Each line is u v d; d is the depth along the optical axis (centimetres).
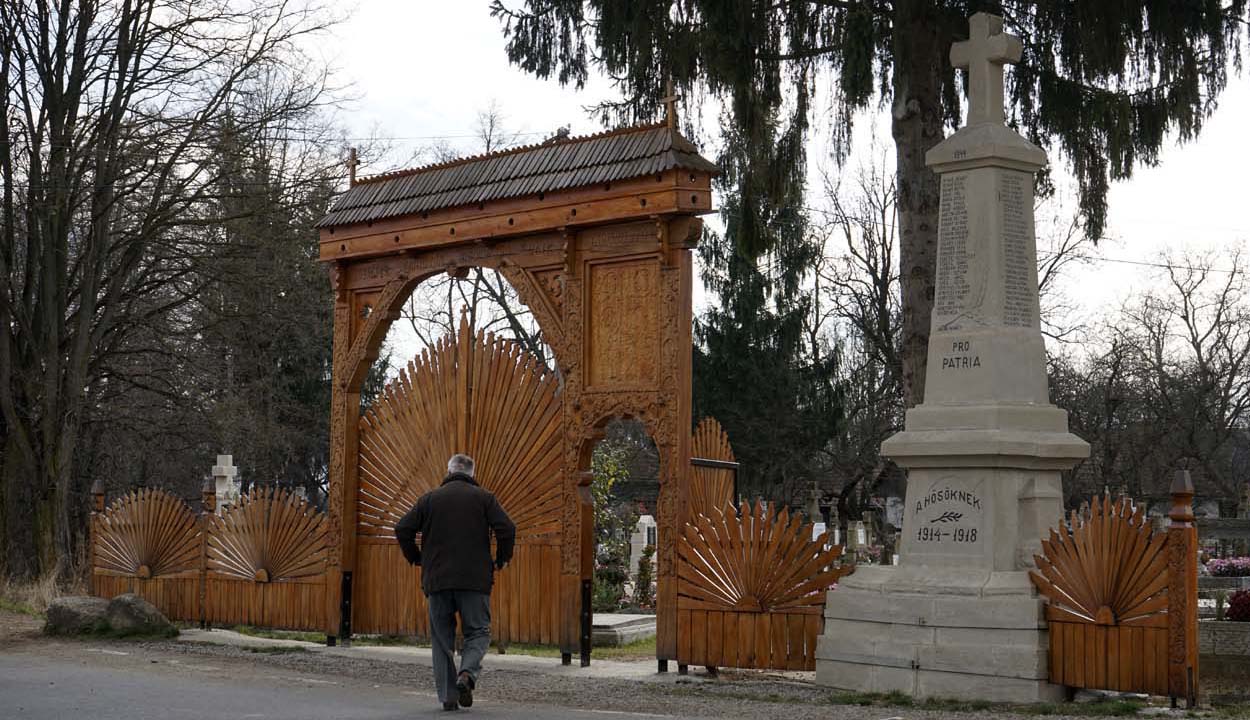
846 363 5247
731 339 4631
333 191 2814
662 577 1318
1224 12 1955
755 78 2080
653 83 2077
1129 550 1058
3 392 2567
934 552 1180
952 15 2022
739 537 1270
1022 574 1130
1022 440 1155
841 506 4875
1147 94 2030
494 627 1470
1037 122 2109
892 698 1119
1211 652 1296
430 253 1573
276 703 1077
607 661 1485
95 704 1064
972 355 1194
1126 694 1131
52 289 2591
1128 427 5297
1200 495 5572
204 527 1780
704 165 1332
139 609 1709
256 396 3403
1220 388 5456
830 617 1202
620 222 1380
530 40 2128
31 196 2511
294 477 4500
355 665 1420
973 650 1105
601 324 1402
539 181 1434
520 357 1494
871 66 1953
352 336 1658
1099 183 2103
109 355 2811
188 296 2794
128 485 3738
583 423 1402
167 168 2575
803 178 2175
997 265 1197
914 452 1187
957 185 1222
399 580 1591
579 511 1402
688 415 1330
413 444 1591
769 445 4606
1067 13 2012
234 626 1816
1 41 2503
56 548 2573
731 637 1268
